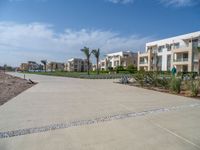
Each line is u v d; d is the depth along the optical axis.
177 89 14.41
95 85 20.45
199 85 14.25
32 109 7.85
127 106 8.79
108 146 4.23
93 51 59.56
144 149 4.11
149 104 9.37
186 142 4.53
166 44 57.69
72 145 4.24
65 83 23.08
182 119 6.57
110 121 6.21
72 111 7.59
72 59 137.12
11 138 4.60
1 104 8.88
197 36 47.19
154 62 60.06
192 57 44.09
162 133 5.14
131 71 64.62
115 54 98.69
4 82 21.73
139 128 5.53
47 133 4.97
